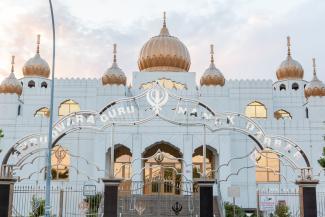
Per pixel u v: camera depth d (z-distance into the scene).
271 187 39.16
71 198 36.62
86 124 25.52
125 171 39.94
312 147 41.22
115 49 48.81
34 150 22.95
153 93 22.95
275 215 31.80
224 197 37.59
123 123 22.92
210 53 50.03
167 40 49.41
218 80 47.62
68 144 40.47
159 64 48.56
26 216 32.25
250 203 39.31
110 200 22.00
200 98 43.91
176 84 46.97
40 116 44.12
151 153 40.78
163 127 38.53
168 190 39.47
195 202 31.03
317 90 48.38
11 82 45.94
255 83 47.16
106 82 46.69
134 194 33.28
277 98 48.97
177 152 40.75
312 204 22.11
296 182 22.64
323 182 39.59
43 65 51.22
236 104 46.69
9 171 22.38
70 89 45.59
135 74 46.81
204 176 21.94
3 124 41.88
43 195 36.50
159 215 28.98
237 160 40.56
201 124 22.70
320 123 41.75
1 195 21.89
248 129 23.03
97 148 38.59
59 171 39.94
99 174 38.12
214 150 39.00
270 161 40.50
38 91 46.31
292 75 52.19
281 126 41.66
